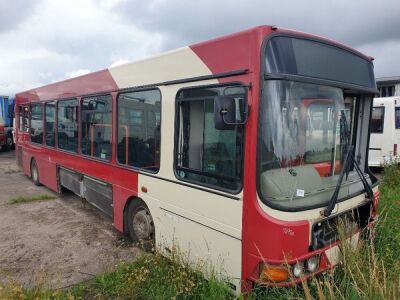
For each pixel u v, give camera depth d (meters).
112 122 5.95
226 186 3.76
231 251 3.72
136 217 5.46
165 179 4.66
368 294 3.37
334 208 3.82
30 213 7.55
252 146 3.41
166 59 4.58
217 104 3.42
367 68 4.56
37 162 10.10
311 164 3.84
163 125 4.66
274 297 3.38
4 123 22.20
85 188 7.13
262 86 3.39
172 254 4.41
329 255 3.71
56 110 8.46
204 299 3.72
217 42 3.80
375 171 13.20
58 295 3.78
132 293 4.08
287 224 3.36
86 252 5.48
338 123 4.13
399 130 12.65
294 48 3.62
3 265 5.05
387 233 4.88
